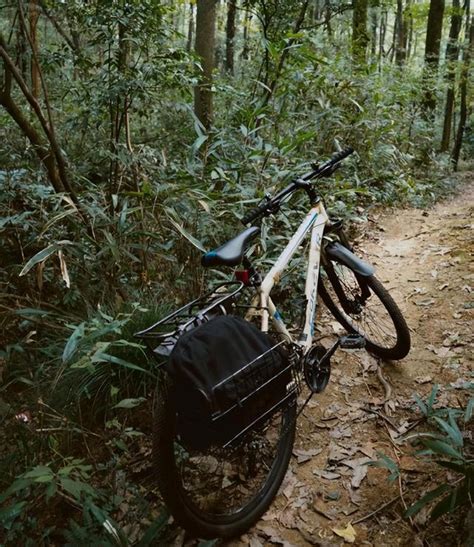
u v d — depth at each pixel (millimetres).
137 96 3869
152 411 2676
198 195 3342
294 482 2445
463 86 13500
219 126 5781
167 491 1906
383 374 3131
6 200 3514
